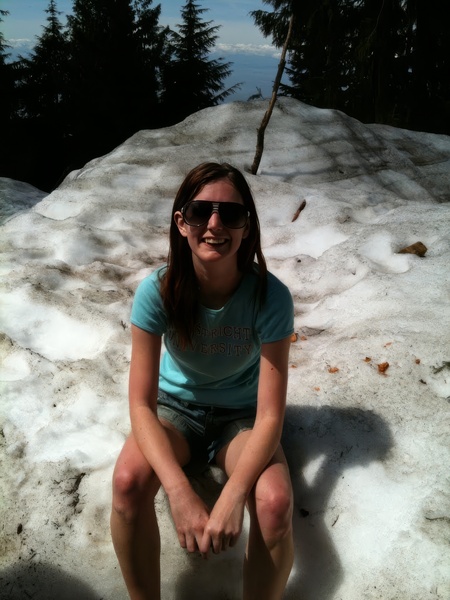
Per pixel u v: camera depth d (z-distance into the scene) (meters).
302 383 2.92
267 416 2.08
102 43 33.62
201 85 36.66
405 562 2.10
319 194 5.60
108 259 4.66
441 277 3.78
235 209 1.96
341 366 3.00
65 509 2.36
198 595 2.15
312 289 4.12
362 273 4.05
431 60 17.02
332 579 2.13
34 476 2.50
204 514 1.88
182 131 6.99
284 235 4.97
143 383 2.16
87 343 3.49
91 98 33.38
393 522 2.21
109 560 2.21
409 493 2.30
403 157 7.13
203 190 1.97
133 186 5.77
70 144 34.22
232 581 2.18
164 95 36.69
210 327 2.13
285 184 5.81
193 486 2.38
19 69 37.00
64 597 2.12
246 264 2.11
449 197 6.80
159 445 2.00
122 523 1.88
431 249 4.22
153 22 34.62
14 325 3.59
